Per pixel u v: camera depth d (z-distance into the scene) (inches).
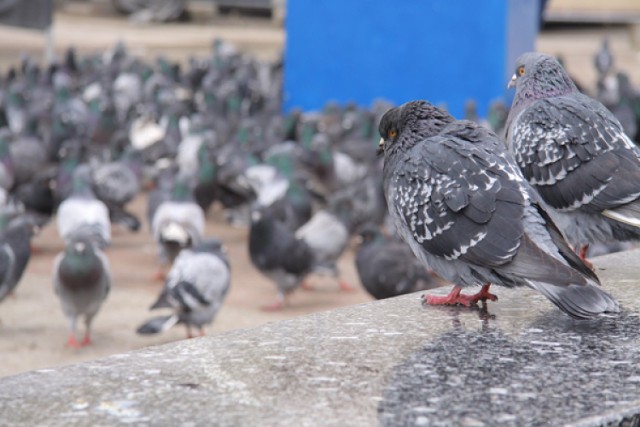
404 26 913.5
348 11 936.9
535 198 187.6
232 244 619.2
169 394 143.1
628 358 162.1
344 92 948.0
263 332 174.6
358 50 938.1
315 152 718.5
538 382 150.0
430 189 191.9
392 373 153.6
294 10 953.5
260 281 535.2
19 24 1132.5
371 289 449.1
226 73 1166.3
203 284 412.8
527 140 247.8
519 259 177.8
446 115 204.8
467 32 892.6
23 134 732.7
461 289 206.2
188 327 426.6
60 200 617.6
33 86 1067.3
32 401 139.9
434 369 155.5
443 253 190.1
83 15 1763.0
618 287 209.6
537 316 188.2
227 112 960.3
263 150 749.3
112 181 614.9
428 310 191.9
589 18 1648.6
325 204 685.9
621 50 1552.7
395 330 177.5
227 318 461.4
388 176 207.0
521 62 264.8
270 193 639.8
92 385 146.3
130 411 136.8
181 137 826.8
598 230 243.4
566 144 241.6
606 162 237.6
